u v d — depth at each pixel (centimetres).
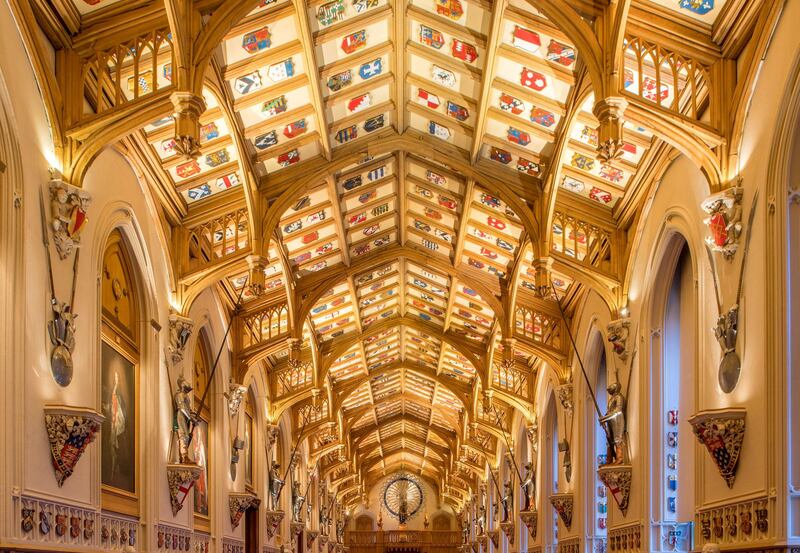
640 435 1487
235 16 1028
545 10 1039
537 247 1566
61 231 1012
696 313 1202
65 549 998
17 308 901
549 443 2459
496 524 3575
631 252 1546
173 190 1495
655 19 1078
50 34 1041
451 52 1402
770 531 938
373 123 1631
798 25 904
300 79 1398
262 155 1538
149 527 1366
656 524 1430
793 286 944
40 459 955
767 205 969
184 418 1527
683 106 1243
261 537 2358
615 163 1466
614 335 1566
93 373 1121
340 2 1276
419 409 4225
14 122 903
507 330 2058
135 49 1075
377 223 2073
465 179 1752
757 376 988
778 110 944
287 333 2028
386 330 2731
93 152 1048
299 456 3225
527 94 1409
